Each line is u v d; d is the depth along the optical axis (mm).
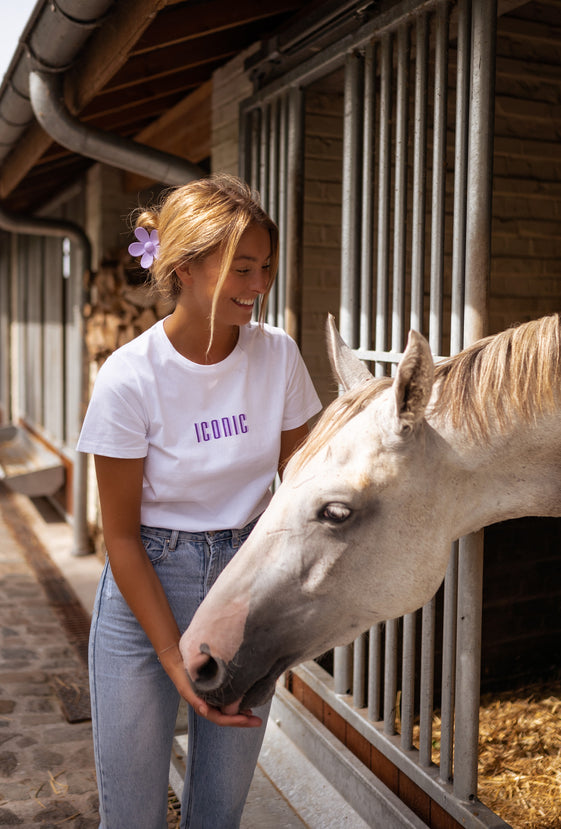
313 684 2576
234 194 1371
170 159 3371
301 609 1340
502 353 1398
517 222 3369
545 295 3480
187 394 1453
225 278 1344
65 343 6801
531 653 3010
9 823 2305
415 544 1349
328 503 1311
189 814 1581
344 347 1559
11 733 2865
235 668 1325
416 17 2016
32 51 3000
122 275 4828
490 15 1730
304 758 2551
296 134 2783
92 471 5582
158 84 3770
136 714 1455
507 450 1387
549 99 3336
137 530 1451
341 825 2191
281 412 1554
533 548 2973
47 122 3205
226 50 3275
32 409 8539
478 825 1771
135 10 2338
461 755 1860
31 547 5598
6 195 5547
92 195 5699
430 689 2004
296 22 2799
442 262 1932
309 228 3268
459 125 1827
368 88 2260
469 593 1820
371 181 2277
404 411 1270
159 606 1398
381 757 2215
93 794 2469
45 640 3807
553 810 2123
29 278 8562
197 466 1468
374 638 2240
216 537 1508
